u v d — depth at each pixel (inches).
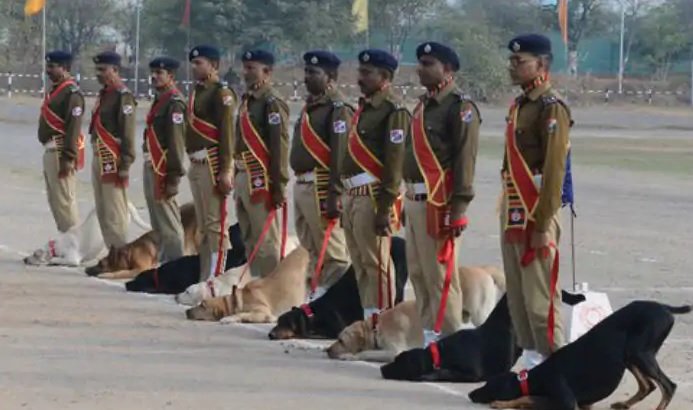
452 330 709.9
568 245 1262.3
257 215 904.3
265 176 898.7
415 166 697.6
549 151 620.4
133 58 4576.8
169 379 687.7
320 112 829.2
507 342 688.4
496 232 1362.0
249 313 856.9
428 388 671.1
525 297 642.8
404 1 4402.1
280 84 3801.7
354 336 746.2
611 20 4854.8
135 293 967.6
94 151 1070.4
